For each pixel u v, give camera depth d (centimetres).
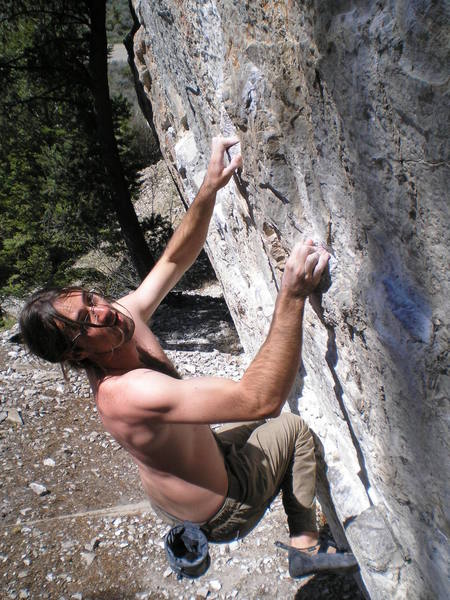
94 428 504
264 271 306
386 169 134
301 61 158
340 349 197
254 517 208
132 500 412
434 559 167
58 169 1073
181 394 160
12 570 356
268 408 161
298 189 189
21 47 978
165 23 332
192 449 184
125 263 1192
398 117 122
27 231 1175
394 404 164
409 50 112
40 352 171
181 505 195
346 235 166
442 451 145
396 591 190
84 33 960
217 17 230
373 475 202
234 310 449
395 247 141
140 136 1750
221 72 251
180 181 558
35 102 1048
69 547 371
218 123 298
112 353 172
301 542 226
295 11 154
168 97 475
